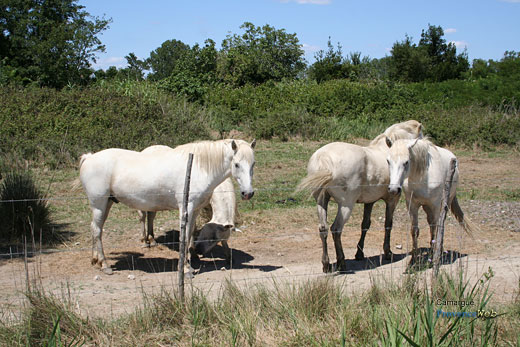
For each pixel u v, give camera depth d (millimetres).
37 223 7516
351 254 7223
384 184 6371
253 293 4742
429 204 6316
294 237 8133
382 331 4000
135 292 5375
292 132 18219
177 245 7629
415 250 6254
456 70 39469
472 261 6418
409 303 4508
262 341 3975
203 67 26406
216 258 7074
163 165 6219
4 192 7617
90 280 5883
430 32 42531
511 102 24250
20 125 13305
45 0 27250
